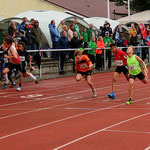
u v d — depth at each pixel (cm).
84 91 1267
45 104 1005
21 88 1354
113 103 1008
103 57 2042
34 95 1173
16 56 1255
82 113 863
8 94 1203
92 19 2756
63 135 655
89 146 580
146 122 747
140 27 2395
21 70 1292
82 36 1981
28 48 1698
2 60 1483
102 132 671
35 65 1775
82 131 682
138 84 1432
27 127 726
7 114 869
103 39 2088
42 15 2291
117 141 606
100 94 1188
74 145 588
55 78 1705
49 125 740
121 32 2216
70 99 1092
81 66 1105
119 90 1277
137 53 2273
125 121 761
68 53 1819
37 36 1734
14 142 612
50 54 1884
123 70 1085
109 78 1700
